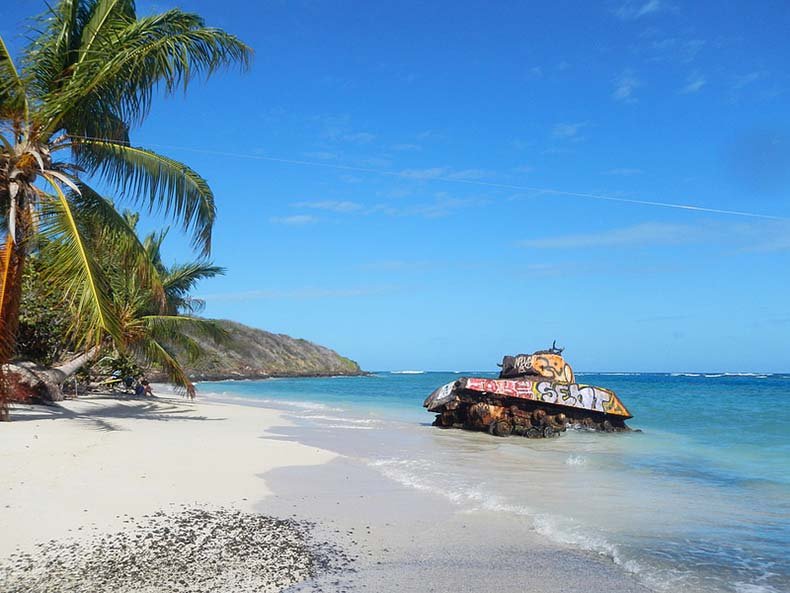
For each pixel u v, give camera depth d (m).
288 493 8.56
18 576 5.09
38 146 12.94
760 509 8.19
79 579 5.07
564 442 16.31
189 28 14.08
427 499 8.45
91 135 14.40
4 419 13.62
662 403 33.53
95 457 10.13
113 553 5.70
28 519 6.56
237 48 14.20
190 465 10.11
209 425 17.73
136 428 15.18
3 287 11.98
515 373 20.14
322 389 56.97
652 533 6.94
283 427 18.77
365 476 10.15
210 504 7.66
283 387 62.31
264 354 111.81
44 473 8.62
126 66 13.45
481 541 6.49
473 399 18.81
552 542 6.49
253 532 6.54
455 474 10.63
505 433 17.77
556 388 18.75
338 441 15.45
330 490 8.90
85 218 14.27
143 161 14.85
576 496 8.93
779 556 6.11
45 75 13.38
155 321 22.66
